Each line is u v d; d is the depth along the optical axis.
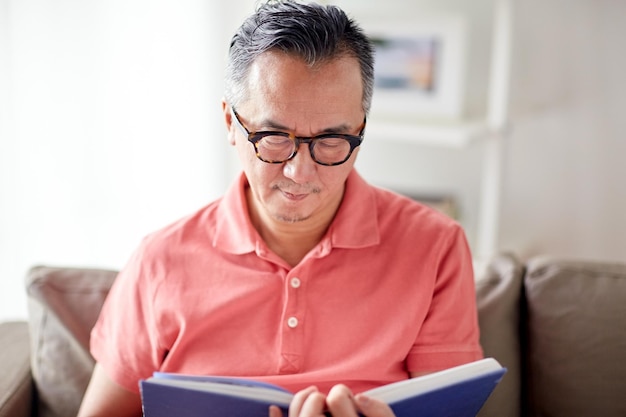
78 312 1.39
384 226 1.23
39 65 2.31
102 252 2.58
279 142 1.04
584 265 1.37
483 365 0.97
